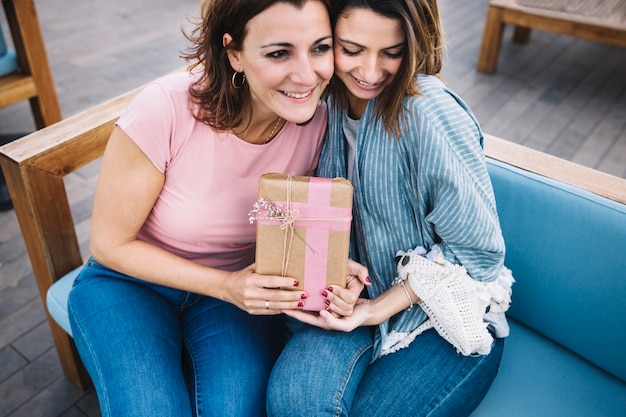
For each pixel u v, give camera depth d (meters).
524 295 1.32
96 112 1.44
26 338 1.86
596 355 1.24
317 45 0.98
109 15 4.36
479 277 1.10
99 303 1.20
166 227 1.19
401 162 1.07
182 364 1.29
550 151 2.88
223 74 1.05
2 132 2.88
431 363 1.12
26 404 1.65
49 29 4.08
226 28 0.99
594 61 3.79
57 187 1.37
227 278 1.15
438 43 1.04
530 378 1.23
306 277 1.07
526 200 1.27
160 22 4.26
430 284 1.08
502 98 3.32
